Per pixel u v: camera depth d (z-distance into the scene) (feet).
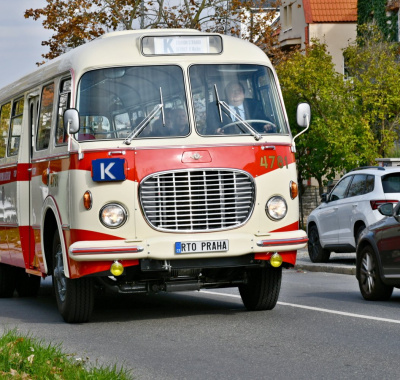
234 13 124.98
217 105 40.88
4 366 27.20
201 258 39.24
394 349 32.01
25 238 49.06
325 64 125.39
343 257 87.92
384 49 138.21
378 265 47.96
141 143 39.50
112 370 26.63
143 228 38.91
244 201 39.75
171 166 39.22
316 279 66.39
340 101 125.49
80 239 39.22
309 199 151.84
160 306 47.85
